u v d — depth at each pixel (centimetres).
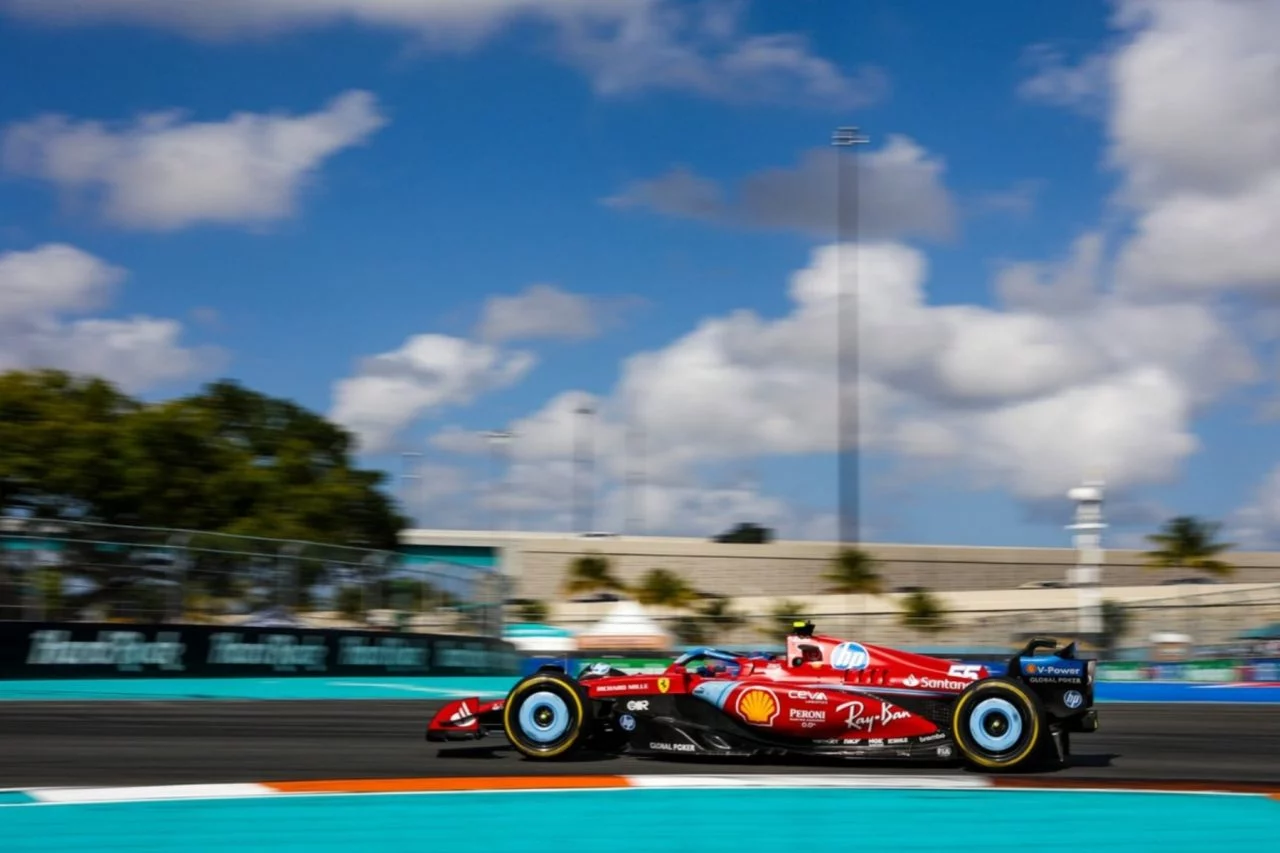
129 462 3164
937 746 840
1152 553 5550
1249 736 1192
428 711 1352
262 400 3616
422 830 647
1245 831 670
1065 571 5503
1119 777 852
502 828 653
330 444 3666
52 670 1636
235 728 1137
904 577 5272
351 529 3478
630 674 909
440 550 5444
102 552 1750
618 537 5556
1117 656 2316
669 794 743
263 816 681
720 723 867
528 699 886
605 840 629
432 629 2162
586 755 916
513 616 3353
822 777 813
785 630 2745
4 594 1652
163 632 1741
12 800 727
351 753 947
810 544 5281
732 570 5231
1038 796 754
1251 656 2123
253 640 1828
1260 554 5512
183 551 1828
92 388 3353
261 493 3341
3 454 3061
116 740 1033
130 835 637
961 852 616
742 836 640
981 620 2670
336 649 1923
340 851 605
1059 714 848
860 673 867
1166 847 633
